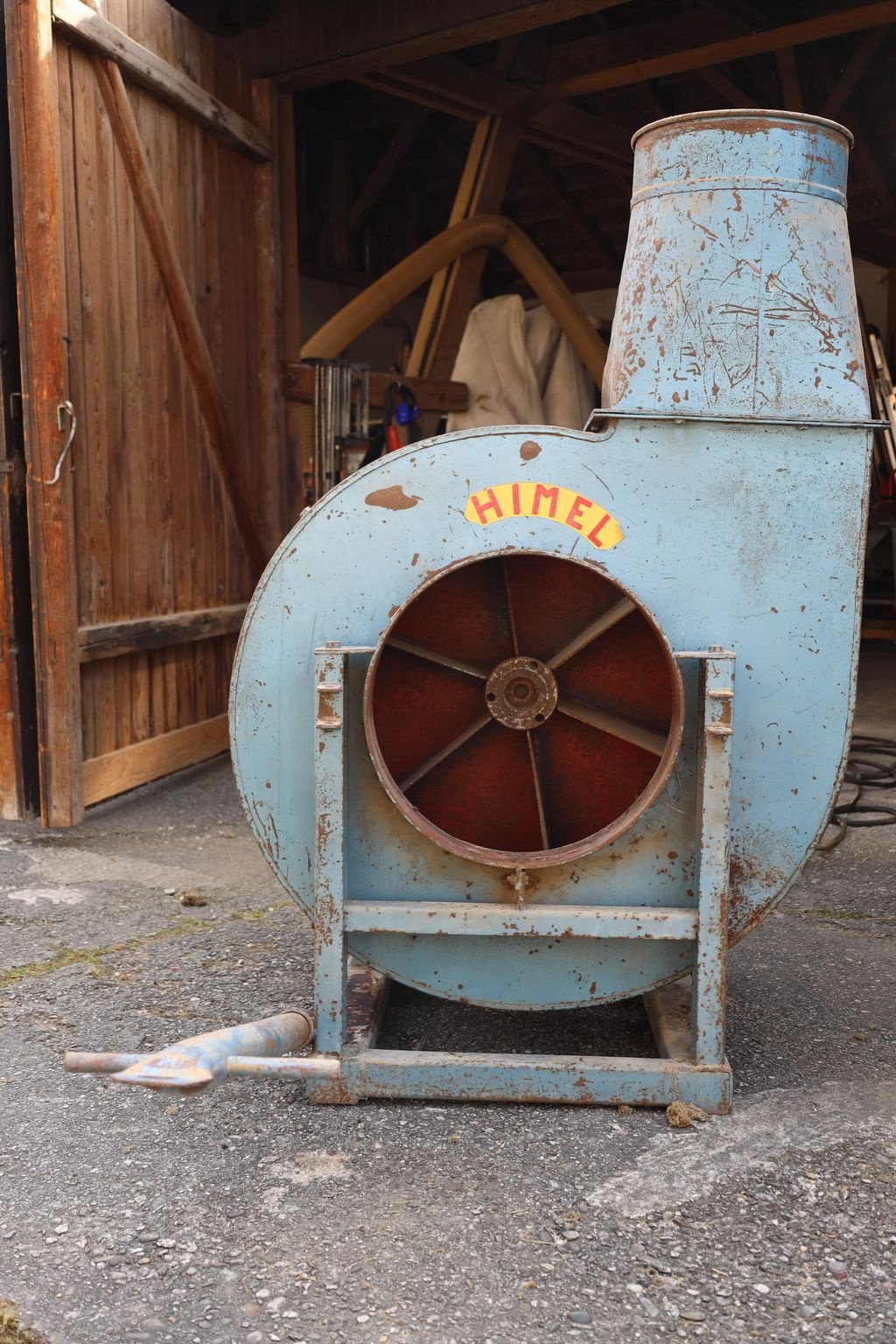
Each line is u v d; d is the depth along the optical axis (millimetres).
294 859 2475
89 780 4734
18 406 4492
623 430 2334
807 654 2359
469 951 2467
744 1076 2527
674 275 2312
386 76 6980
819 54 9023
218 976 3070
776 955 3266
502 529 2359
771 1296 1798
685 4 7992
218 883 3887
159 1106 2393
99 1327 1714
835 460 2326
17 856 4172
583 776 2514
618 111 10188
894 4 6660
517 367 7465
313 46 5859
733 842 2410
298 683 2416
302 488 6426
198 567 5664
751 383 2307
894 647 9664
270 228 6164
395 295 6930
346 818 2426
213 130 5605
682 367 2311
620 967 2451
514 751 2518
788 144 2287
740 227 2291
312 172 11555
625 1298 1789
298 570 2393
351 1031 2539
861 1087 2482
